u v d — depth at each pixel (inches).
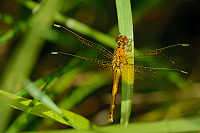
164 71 14.7
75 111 15.9
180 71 14.7
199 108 15.1
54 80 14.6
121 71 14.9
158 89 15.7
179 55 14.8
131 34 14.7
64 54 14.9
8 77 14.1
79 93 15.6
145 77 14.7
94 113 15.9
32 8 15.6
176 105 15.4
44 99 14.1
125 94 14.4
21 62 14.1
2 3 15.8
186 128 13.8
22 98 14.1
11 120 14.9
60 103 15.5
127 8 14.7
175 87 15.7
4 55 15.6
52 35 15.0
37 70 15.9
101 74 15.0
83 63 14.9
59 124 15.4
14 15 15.9
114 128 13.8
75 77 15.8
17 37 15.5
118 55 15.0
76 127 14.1
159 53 14.9
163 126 13.8
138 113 15.6
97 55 15.1
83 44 15.1
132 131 13.7
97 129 13.8
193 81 15.6
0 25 15.9
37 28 14.3
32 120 15.1
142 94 15.7
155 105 15.6
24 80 14.1
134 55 15.0
